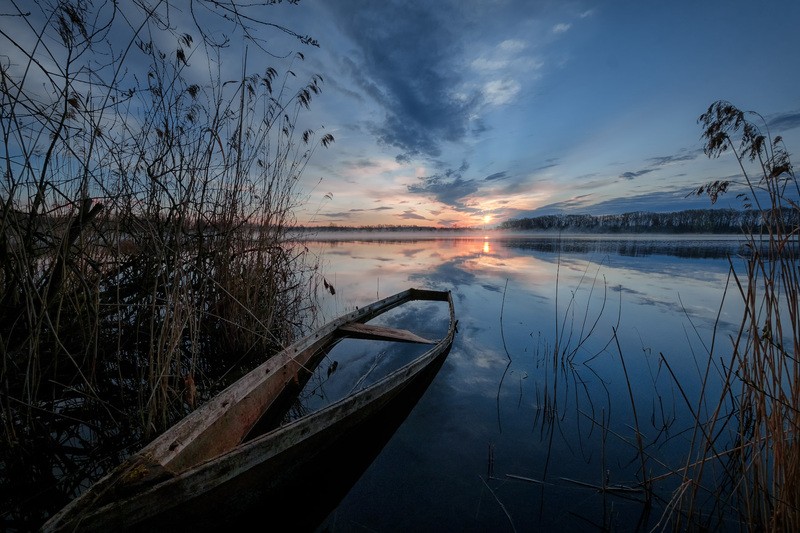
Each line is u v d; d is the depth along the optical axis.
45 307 2.16
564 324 5.47
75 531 1.29
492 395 3.51
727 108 1.83
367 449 2.69
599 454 2.63
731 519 2.01
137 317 2.84
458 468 2.47
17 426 2.31
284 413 3.04
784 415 1.79
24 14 1.66
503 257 16.70
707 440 1.91
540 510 2.11
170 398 2.82
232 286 4.18
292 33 1.86
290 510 2.09
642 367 4.09
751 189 1.80
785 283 1.69
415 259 16.22
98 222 2.79
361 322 5.64
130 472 1.52
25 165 2.04
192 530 1.62
